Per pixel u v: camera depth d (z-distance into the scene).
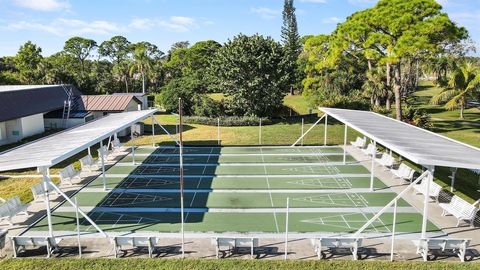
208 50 90.00
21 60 67.31
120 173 20.42
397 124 20.36
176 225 13.78
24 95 30.98
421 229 13.26
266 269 10.73
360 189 17.64
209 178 19.55
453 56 40.94
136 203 16.02
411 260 11.16
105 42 108.00
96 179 19.36
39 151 14.02
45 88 34.84
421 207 15.34
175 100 43.34
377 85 39.69
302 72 52.53
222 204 15.88
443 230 13.16
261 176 19.86
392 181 18.78
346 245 11.20
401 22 27.28
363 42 31.19
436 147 14.06
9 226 13.75
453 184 17.77
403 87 43.34
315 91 43.72
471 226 13.45
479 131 33.09
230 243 11.27
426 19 26.88
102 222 14.08
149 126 36.12
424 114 34.31
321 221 14.08
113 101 35.34
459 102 37.22
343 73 45.62
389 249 11.85
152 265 10.94
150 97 63.97
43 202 16.12
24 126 29.81
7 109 27.94
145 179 19.36
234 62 36.56
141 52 69.31
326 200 16.27
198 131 33.09
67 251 11.83
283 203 15.95
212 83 41.28
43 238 11.36
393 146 13.45
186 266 10.88
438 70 48.94
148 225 13.78
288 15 73.00
